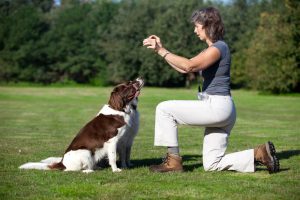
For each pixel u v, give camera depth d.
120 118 6.78
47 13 76.94
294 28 44.72
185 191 5.40
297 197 5.09
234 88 59.69
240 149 9.52
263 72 46.34
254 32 57.28
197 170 6.71
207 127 6.53
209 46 6.36
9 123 16.52
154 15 64.19
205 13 6.38
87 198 5.12
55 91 48.72
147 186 5.64
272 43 45.72
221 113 6.23
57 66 68.56
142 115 20.31
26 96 38.53
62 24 69.75
